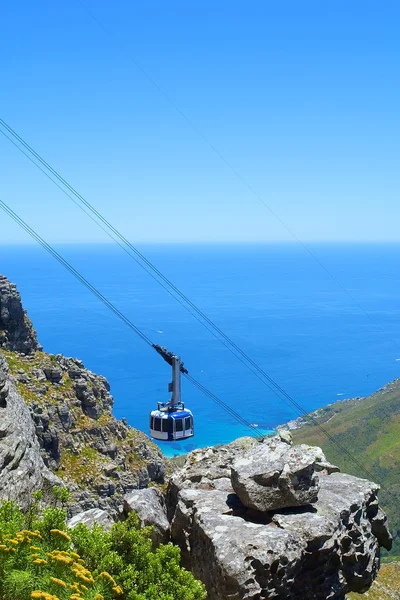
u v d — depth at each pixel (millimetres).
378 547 23281
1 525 17109
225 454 27297
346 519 21922
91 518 24328
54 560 15992
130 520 20047
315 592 20328
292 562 19297
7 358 89438
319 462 26375
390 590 43312
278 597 19234
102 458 83812
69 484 75375
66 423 83875
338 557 20719
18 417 25656
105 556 18172
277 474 21141
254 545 19266
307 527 20453
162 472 92312
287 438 28891
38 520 18922
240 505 22109
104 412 94500
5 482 21859
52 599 14234
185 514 22125
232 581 18578
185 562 21609
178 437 52000
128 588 17609
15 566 15766
